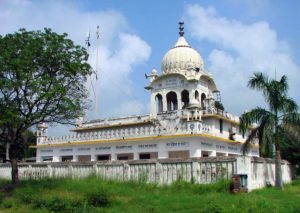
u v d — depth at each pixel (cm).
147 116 3947
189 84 3966
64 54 2375
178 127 3092
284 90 2605
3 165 3519
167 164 2308
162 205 1689
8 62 2192
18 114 2295
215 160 2145
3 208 1836
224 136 3628
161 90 4153
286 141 3941
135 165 2427
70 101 2394
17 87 2189
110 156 3694
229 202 1644
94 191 1828
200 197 1823
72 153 3884
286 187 2686
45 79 2261
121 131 3475
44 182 2308
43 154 4144
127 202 1775
